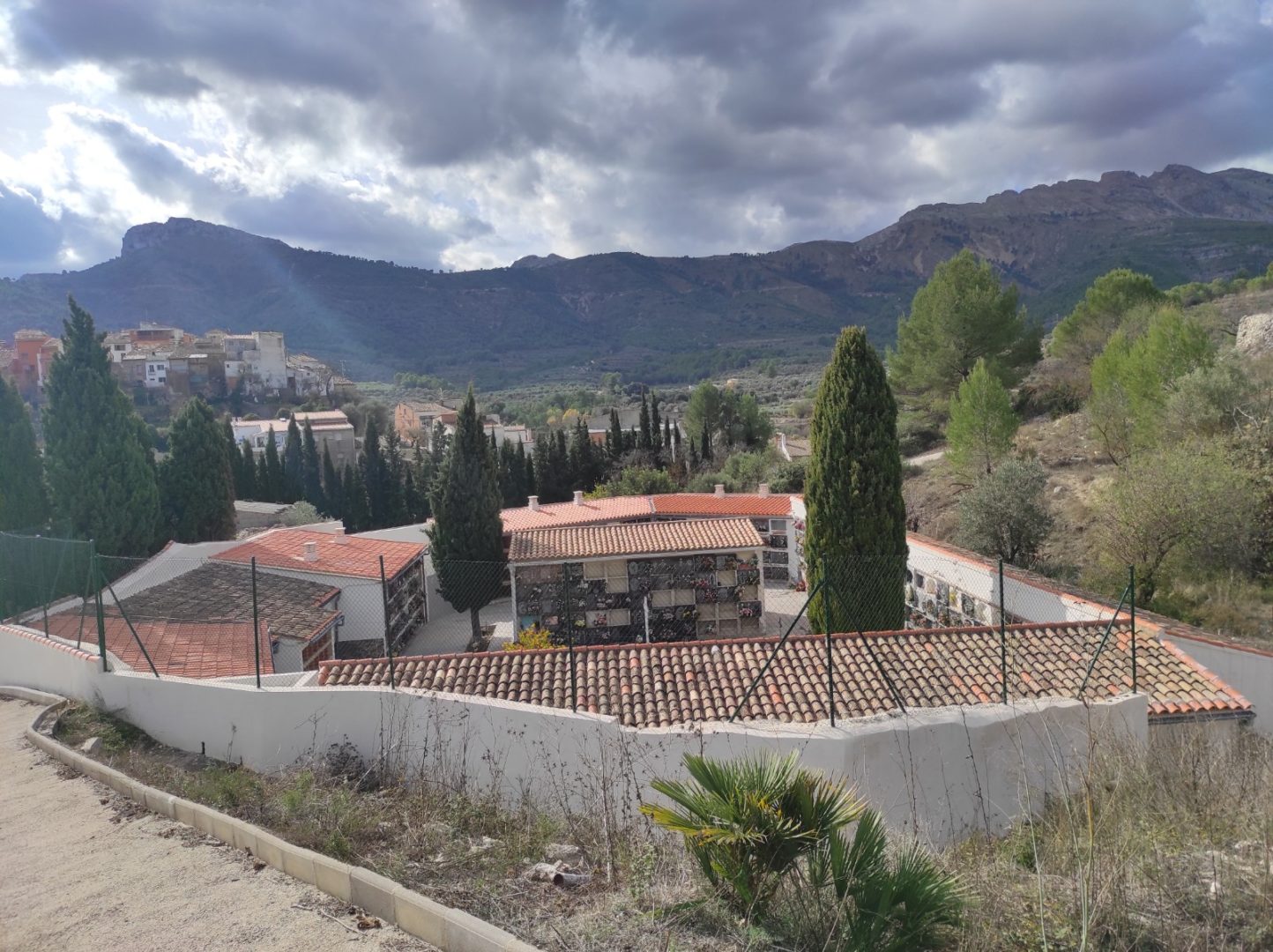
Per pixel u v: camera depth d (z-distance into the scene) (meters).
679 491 45.22
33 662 14.07
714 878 4.82
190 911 5.42
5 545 15.98
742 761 5.20
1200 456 20.77
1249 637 16.69
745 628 26.05
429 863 5.95
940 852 6.61
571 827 7.22
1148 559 20.02
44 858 6.59
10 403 30.03
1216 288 61.00
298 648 19.95
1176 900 4.75
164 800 7.49
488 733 9.13
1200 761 7.34
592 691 12.02
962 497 26.50
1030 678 12.10
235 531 36.66
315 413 89.25
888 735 8.42
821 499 18.44
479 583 26.78
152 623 17.08
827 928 4.36
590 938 4.59
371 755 9.65
